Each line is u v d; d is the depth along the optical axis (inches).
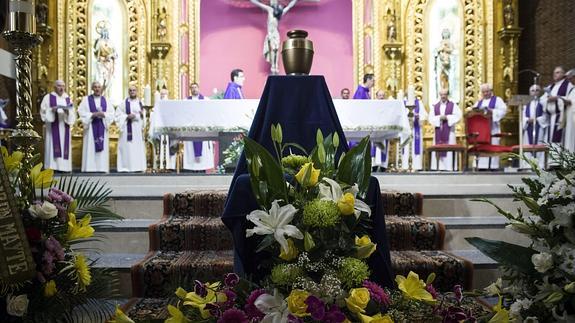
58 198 81.9
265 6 390.0
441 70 390.3
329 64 409.1
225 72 406.6
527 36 409.7
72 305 80.3
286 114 95.7
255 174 68.0
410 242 135.3
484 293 76.0
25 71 96.9
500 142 378.3
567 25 368.5
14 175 82.8
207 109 221.3
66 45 372.8
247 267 78.5
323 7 407.2
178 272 112.7
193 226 133.3
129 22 381.1
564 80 318.7
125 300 111.9
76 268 78.7
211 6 405.1
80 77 374.3
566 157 77.8
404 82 395.2
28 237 75.5
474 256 128.7
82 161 340.5
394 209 154.2
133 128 344.5
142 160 348.8
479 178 204.4
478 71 388.2
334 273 62.4
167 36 385.1
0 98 314.3
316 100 96.4
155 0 382.3
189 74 390.6
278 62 391.5
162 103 221.5
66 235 80.9
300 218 66.3
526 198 73.7
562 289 67.4
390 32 390.3
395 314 60.6
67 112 328.2
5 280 69.2
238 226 79.0
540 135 322.3
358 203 66.1
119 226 137.6
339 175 70.2
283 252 64.1
